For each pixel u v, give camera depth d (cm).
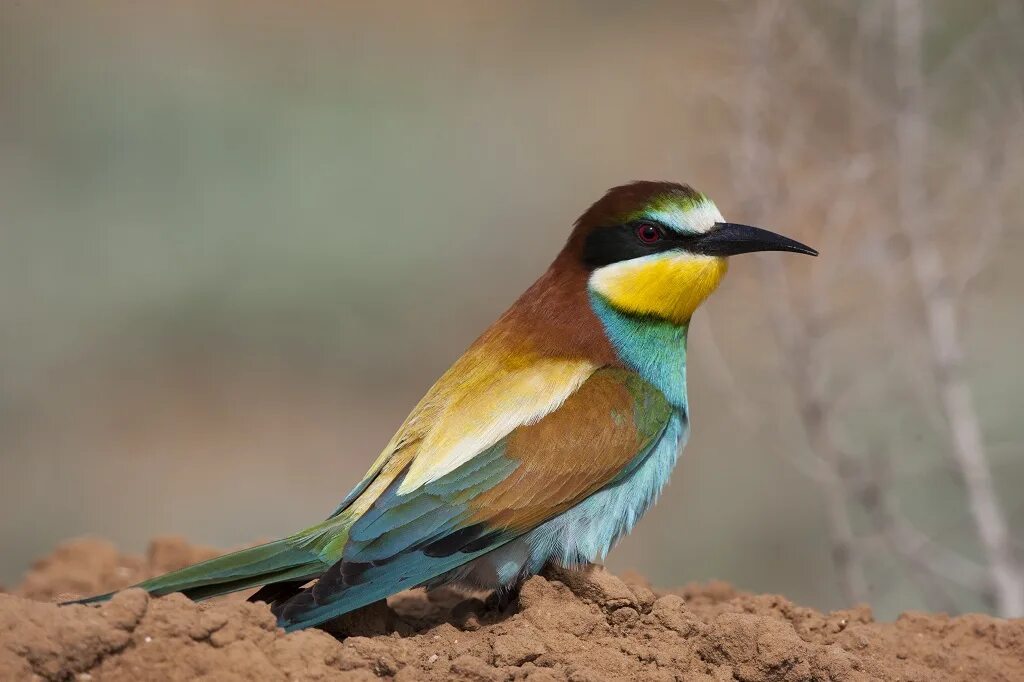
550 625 814
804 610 898
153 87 2678
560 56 3059
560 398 900
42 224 2467
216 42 2934
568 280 963
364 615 853
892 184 1378
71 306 2406
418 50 3102
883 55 1376
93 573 1061
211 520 2106
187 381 2364
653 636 809
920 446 1511
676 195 975
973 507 1321
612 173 2664
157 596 782
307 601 782
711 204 984
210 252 2466
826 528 1781
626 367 940
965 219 1398
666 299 955
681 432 962
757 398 1538
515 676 765
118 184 2533
